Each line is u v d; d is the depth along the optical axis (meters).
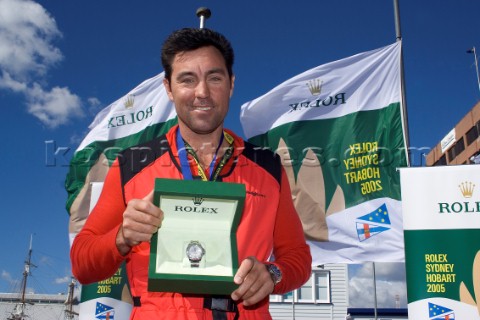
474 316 4.96
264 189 2.25
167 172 2.16
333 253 6.93
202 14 8.42
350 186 7.09
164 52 2.24
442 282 5.06
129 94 8.46
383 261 6.72
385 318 24.62
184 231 1.81
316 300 22.28
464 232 5.11
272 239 2.25
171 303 1.93
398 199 6.86
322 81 7.55
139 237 1.73
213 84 2.18
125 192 2.15
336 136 7.34
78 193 8.20
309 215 7.09
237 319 1.95
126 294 6.96
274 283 1.90
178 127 2.36
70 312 51.59
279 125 7.54
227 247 1.80
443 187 5.23
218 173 2.20
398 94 7.25
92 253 1.95
